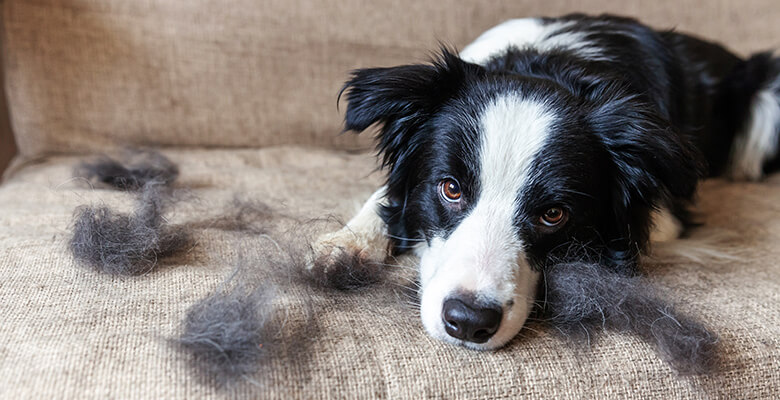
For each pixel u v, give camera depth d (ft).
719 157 7.63
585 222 4.50
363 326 3.78
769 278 4.76
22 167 6.72
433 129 4.68
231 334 3.37
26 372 3.16
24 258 4.28
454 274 3.89
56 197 5.62
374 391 3.34
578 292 4.05
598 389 3.59
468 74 4.79
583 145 4.41
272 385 3.25
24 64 6.95
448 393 3.41
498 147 4.28
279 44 7.57
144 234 4.39
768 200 6.77
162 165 6.29
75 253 4.28
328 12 7.64
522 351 3.72
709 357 3.76
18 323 3.52
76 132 7.23
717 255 5.24
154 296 3.89
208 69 7.45
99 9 7.02
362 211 5.21
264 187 6.26
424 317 3.86
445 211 4.47
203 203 5.56
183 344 3.37
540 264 4.32
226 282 4.00
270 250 4.50
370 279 4.42
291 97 7.77
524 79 4.73
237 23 7.41
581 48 5.81
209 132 7.63
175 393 3.14
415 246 4.96
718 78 7.47
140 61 7.25
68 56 7.05
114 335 3.45
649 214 5.07
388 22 7.84
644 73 5.94
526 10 8.20
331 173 6.84
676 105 6.29
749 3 8.84
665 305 4.06
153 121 7.43
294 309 3.81
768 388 3.83
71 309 3.69
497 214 4.22
